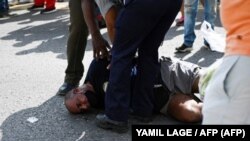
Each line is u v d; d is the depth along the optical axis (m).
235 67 1.84
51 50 6.27
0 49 6.44
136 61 3.49
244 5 1.84
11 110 4.02
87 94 3.76
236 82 1.83
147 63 3.42
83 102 3.73
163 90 3.69
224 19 1.93
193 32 5.75
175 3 3.24
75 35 4.11
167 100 3.69
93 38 3.60
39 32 7.67
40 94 4.41
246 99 1.83
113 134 3.43
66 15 9.29
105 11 3.37
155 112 3.77
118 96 3.33
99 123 3.50
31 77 4.98
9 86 4.69
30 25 8.36
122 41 3.20
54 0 9.84
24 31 7.81
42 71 5.21
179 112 3.57
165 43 6.35
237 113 1.85
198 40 6.42
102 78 3.71
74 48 4.18
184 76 3.76
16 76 5.04
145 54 3.41
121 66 3.25
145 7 3.07
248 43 1.83
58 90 4.48
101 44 3.62
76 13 4.01
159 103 3.69
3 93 4.47
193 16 5.66
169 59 3.82
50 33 7.55
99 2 3.39
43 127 3.64
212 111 1.90
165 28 3.35
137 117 3.58
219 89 1.88
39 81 4.82
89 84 3.81
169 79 3.69
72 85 4.32
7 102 4.21
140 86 3.49
